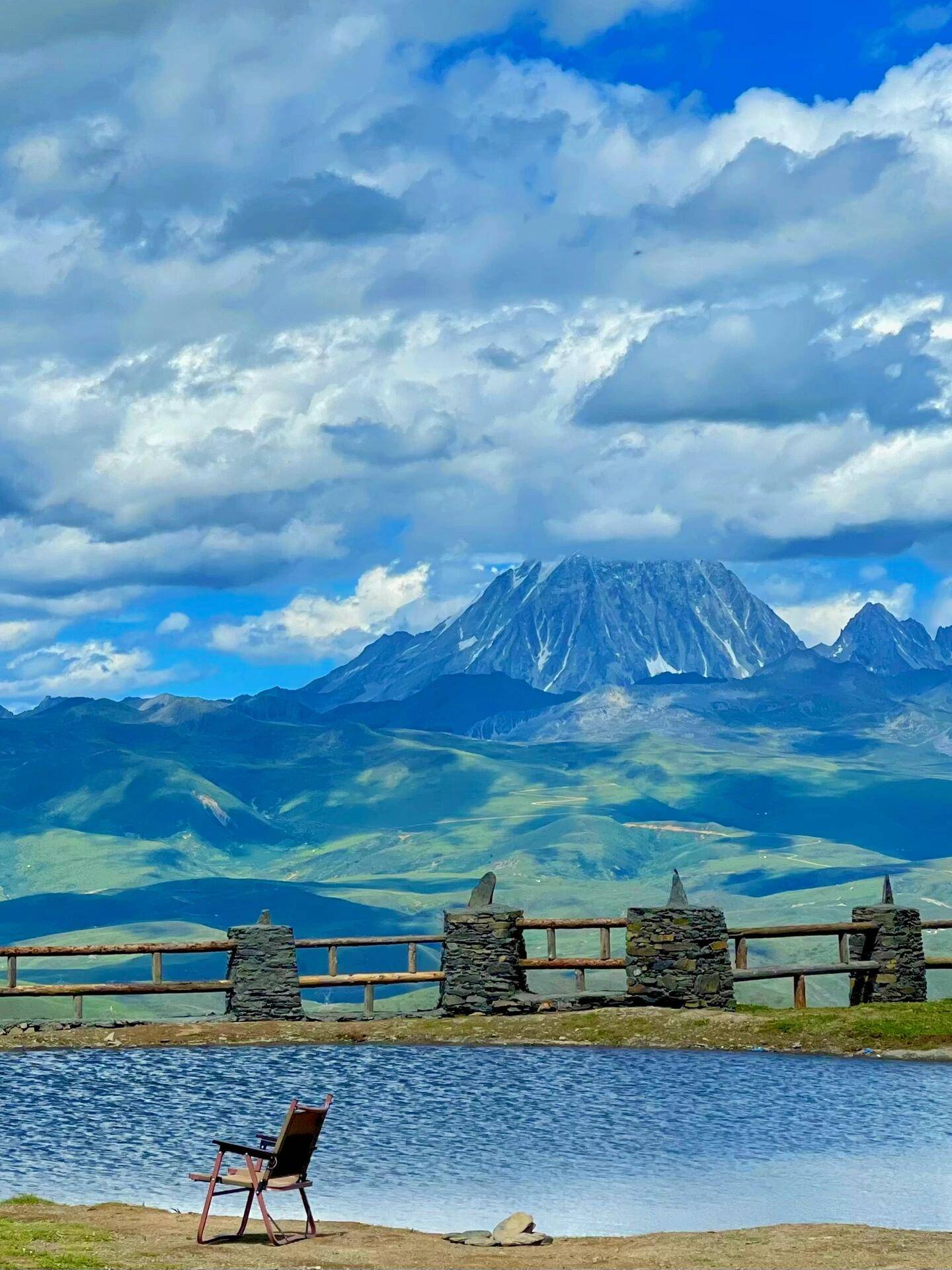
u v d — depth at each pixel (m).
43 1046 54.47
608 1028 55.22
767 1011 57.28
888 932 60.44
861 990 60.75
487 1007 59.00
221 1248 25.86
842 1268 24.12
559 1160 35.47
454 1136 38.34
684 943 58.16
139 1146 37.12
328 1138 38.12
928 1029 52.88
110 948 58.12
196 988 58.47
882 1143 37.16
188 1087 45.47
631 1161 35.28
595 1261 25.20
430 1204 31.33
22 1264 23.12
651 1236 27.39
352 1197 31.97
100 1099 43.56
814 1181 33.12
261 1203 26.86
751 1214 30.36
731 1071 48.25
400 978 59.88
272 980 58.81
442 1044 54.62
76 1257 23.92
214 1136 38.34
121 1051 53.50
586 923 59.84
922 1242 26.22
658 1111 41.34
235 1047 54.28
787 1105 42.28
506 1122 39.91
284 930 59.25
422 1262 25.09
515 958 59.62
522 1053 52.34
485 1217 30.19
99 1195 32.00
